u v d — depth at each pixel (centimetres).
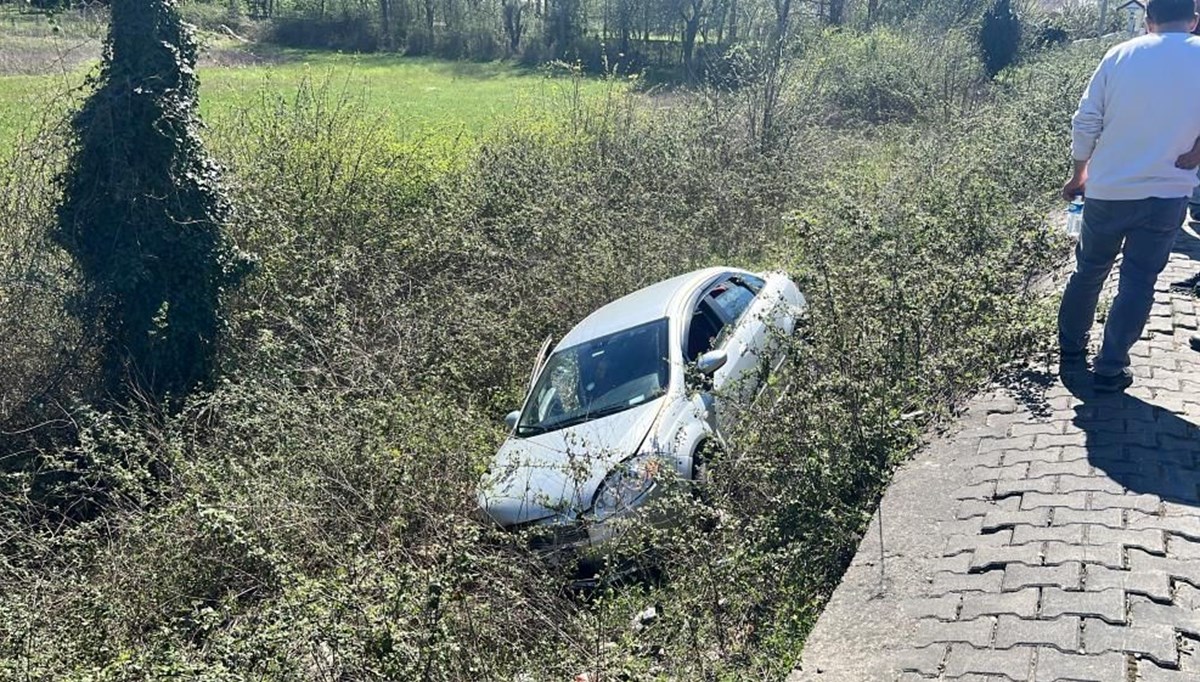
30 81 1250
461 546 471
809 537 515
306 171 1178
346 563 501
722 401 680
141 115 893
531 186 1267
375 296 959
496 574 530
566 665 457
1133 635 351
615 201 1259
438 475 668
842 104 2345
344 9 5153
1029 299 676
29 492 715
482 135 1659
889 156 1720
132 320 893
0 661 477
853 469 546
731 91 1841
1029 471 483
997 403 570
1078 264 564
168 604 562
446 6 5200
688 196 1341
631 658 455
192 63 946
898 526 475
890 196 1075
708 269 877
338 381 828
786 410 599
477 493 653
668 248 1111
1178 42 507
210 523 514
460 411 738
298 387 840
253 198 1066
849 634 408
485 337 929
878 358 611
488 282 1042
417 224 1144
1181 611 361
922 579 426
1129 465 468
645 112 1717
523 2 4994
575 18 4656
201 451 724
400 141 1441
